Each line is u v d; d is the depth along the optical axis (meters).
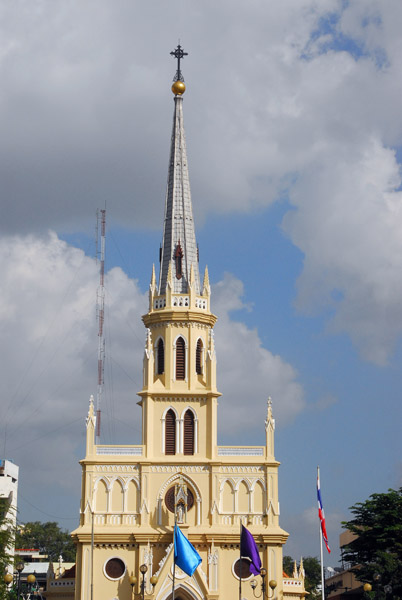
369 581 105.25
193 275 109.88
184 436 104.44
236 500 102.44
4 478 165.25
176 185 115.31
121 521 101.00
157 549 100.19
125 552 99.88
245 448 104.12
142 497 101.31
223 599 99.31
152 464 102.50
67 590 106.19
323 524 95.75
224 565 100.25
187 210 114.38
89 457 102.25
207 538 99.94
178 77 119.25
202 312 108.62
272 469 103.06
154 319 108.69
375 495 110.69
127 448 103.31
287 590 104.56
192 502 102.19
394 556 104.12
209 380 106.12
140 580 98.56
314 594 179.62
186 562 94.88
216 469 102.69
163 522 101.06
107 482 101.94
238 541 100.44
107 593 98.62
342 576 157.25
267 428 104.62
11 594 118.81
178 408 105.00
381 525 106.69
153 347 108.62
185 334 107.88
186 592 97.94
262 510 102.31
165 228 113.88
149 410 104.50
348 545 110.62
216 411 105.44
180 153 116.94
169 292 108.75
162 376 106.75
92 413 104.00
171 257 111.31
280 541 100.75
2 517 109.06
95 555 99.62
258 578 99.88
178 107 118.69
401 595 101.69
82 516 100.75
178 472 102.56
